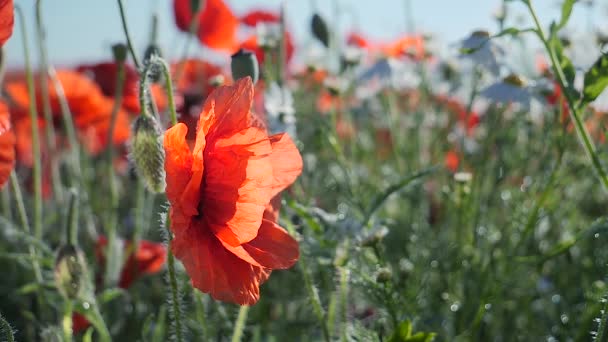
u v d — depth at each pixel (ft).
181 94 2.83
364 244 1.93
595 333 1.81
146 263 2.32
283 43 2.39
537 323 2.40
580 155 2.56
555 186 2.24
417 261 2.29
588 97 1.87
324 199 2.70
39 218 2.17
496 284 2.20
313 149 2.76
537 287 2.40
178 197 1.55
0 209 3.05
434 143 2.79
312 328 2.22
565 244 1.94
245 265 1.62
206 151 1.59
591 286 2.29
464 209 2.37
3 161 1.65
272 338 2.21
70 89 2.82
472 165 2.69
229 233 1.59
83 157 3.01
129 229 2.88
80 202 2.54
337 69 3.08
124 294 2.33
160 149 1.70
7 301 2.46
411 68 3.38
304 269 1.92
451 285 2.30
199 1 2.44
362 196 2.45
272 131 2.30
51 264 2.05
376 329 1.94
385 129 3.46
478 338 2.30
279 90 2.35
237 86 1.59
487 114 2.84
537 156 2.56
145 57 2.21
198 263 1.55
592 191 2.69
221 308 2.08
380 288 1.92
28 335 2.34
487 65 2.41
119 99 2.32
